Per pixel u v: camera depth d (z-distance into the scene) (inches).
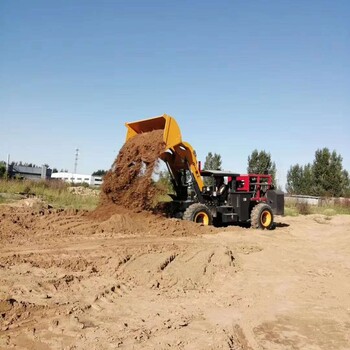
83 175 3068.4
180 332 217.6
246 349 205.8
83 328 212.2
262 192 715.4
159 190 558.6
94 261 342.6
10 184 1035.3
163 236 493.4
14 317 216.2
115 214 529.7
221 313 255.9
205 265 362.0
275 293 307.9
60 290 267.9
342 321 252.5
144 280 309.9
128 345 195.8
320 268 393.1
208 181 647.8
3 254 347.6
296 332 232.4
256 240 530.9
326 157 1774.1
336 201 1446.9
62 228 478.9
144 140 558.3
